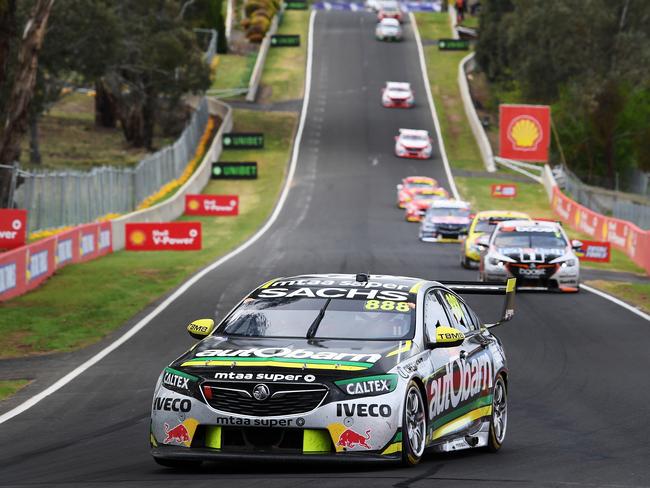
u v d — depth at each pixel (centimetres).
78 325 7912
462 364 3725
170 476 3278
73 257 12181
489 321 8275
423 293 3712
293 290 3762
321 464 3403
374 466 3344
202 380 3192
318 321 3528
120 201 18638
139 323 8000
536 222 11106
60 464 3678
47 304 8938
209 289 10012
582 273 12781
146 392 5409
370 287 3744
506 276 10338
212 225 19225
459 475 3316
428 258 13838
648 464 3809
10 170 13350
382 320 3519
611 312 9075
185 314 8456
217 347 3391
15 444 4162
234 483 3081
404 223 19688
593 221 18825
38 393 5428
